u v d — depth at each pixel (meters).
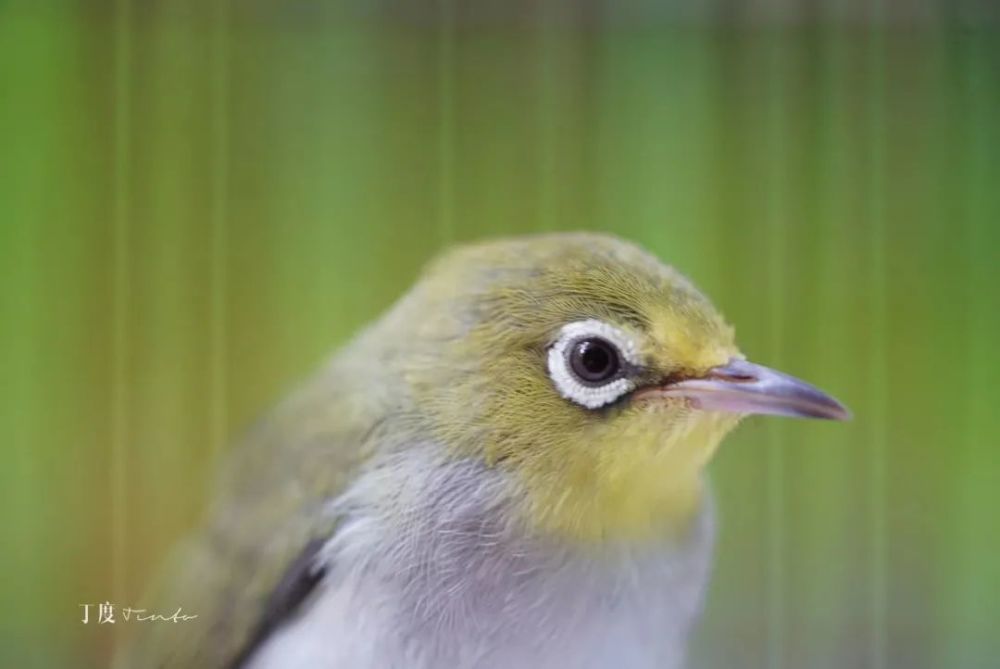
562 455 0.67
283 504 0.68
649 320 0.67
